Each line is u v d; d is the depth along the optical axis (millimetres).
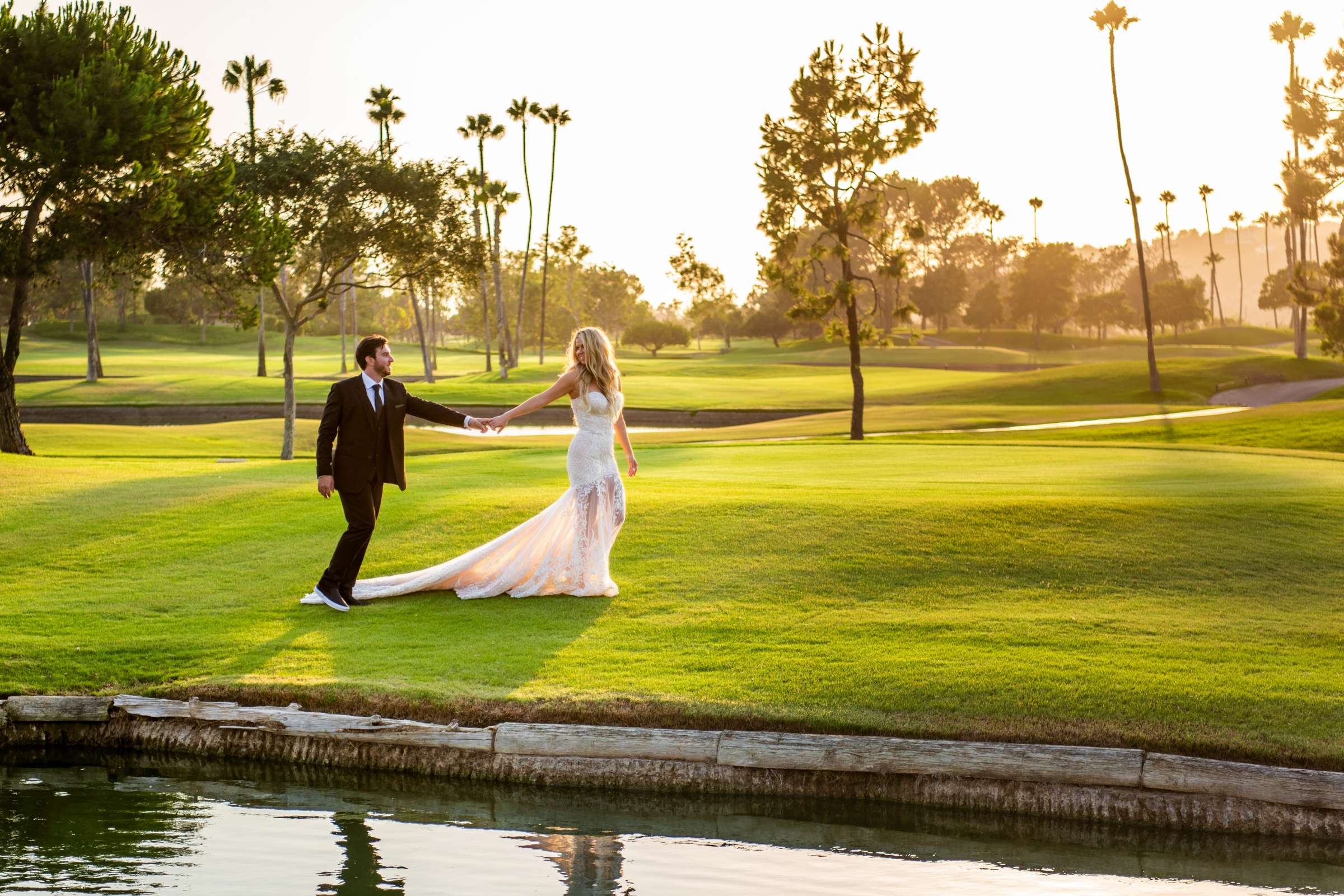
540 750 7848
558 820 7180
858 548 12078
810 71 37250
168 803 7438
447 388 69250
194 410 59375
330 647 9523
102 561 12344
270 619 10328
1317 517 13359
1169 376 66312
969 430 43875
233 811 7281
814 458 23484
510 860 6457
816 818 7281
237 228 28328
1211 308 159500
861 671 8602
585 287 163125
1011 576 11219
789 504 14000
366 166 33031
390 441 10680
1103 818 7133
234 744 8383
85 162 24688
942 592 10773
